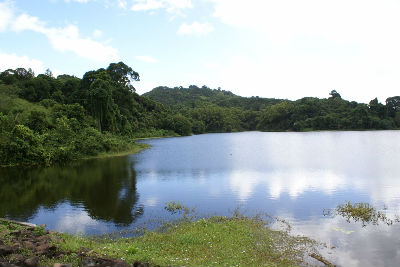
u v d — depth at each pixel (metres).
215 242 10.79
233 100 177.62
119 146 45.00
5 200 17.72
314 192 19.17
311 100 120.81
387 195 18.23
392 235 11.95
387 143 55.00
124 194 19.08
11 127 33.75
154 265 7.93
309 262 9.56
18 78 72.25
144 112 98.62
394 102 107.31
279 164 31.53
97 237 11.85
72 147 35.62
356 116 104.69
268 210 15.48
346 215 14.55
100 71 69.81
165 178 24.36
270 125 129.88
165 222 13.77
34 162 31.30
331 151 43.47
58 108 49.50
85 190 20.22
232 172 26.89
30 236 9.59
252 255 9.77
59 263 7.14
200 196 18.48
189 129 107.19
